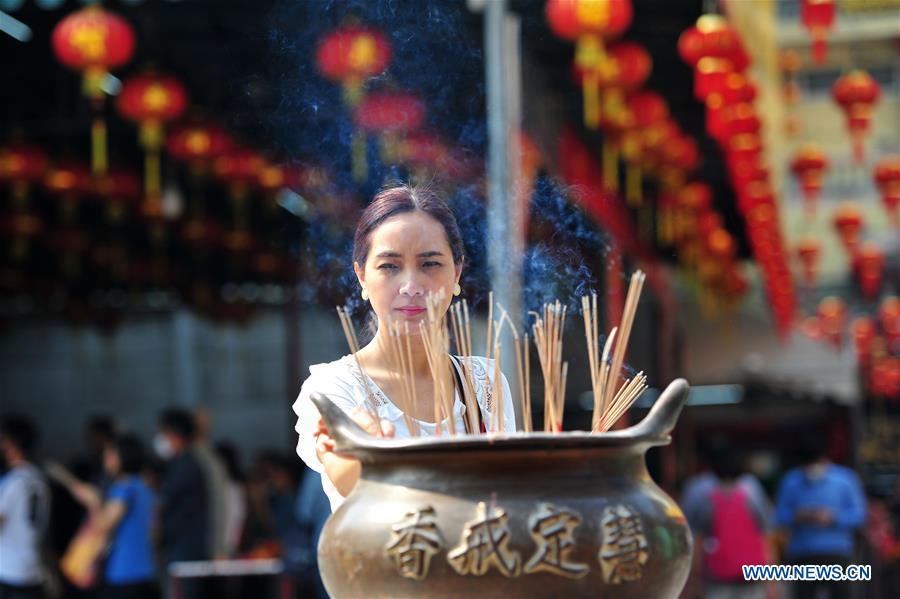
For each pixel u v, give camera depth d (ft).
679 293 64.44
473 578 6.70
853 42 46.21
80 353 71.36
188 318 70.95
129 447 32.48
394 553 6.85
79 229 53.01
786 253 53.98
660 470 49.08
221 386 70.69
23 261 60.34
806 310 72.28
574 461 6.94
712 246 48.62
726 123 31.91
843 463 66.59
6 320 69.72
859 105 36.01
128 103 31.50
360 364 8.95
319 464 8.87
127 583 31.68
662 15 30.55
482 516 6.74
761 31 35.83
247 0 28.91
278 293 69.87
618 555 6.80
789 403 66.95
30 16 30.96
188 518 31.04
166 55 32.78
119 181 41.65
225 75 33.68
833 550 35.17
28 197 49.39
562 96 32.63
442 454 6.88
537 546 6.69
